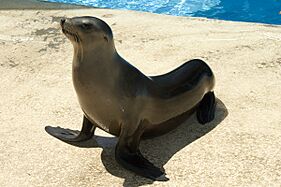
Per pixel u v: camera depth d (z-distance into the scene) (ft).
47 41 19.16
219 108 13.85
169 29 20.07
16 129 13.04
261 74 15.96
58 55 17.89
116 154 11.03
